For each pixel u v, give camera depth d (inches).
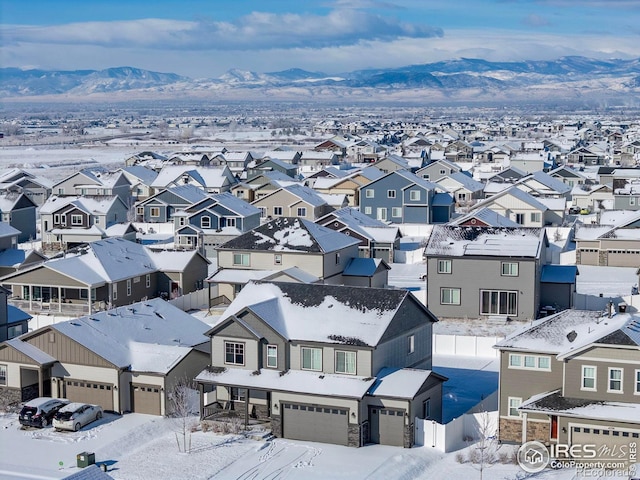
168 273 3169.3
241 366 1990.7
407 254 3796.8
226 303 3063.5
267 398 1980.8
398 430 1841.8
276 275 2938.0
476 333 2684.5
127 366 2060.8
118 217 4507.9
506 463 1738.4
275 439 1891.0
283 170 6505.9
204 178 5620.1
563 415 1720.0
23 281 2977.4
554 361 1801.2
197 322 2390.5
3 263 3255.4
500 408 1849.2
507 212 4621.1
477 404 2066.9
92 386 2080.5
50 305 2997.0
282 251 3034.0
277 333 1952.5
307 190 4940.9
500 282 2797.7
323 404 1861.5
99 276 2965.1
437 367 2411.4
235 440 1873.8
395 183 4788.4
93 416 1995.6
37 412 1966.0
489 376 2327.8
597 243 3703.3
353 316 1985.7
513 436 1841.8
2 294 2450.8
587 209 5290.4
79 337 2096.5
